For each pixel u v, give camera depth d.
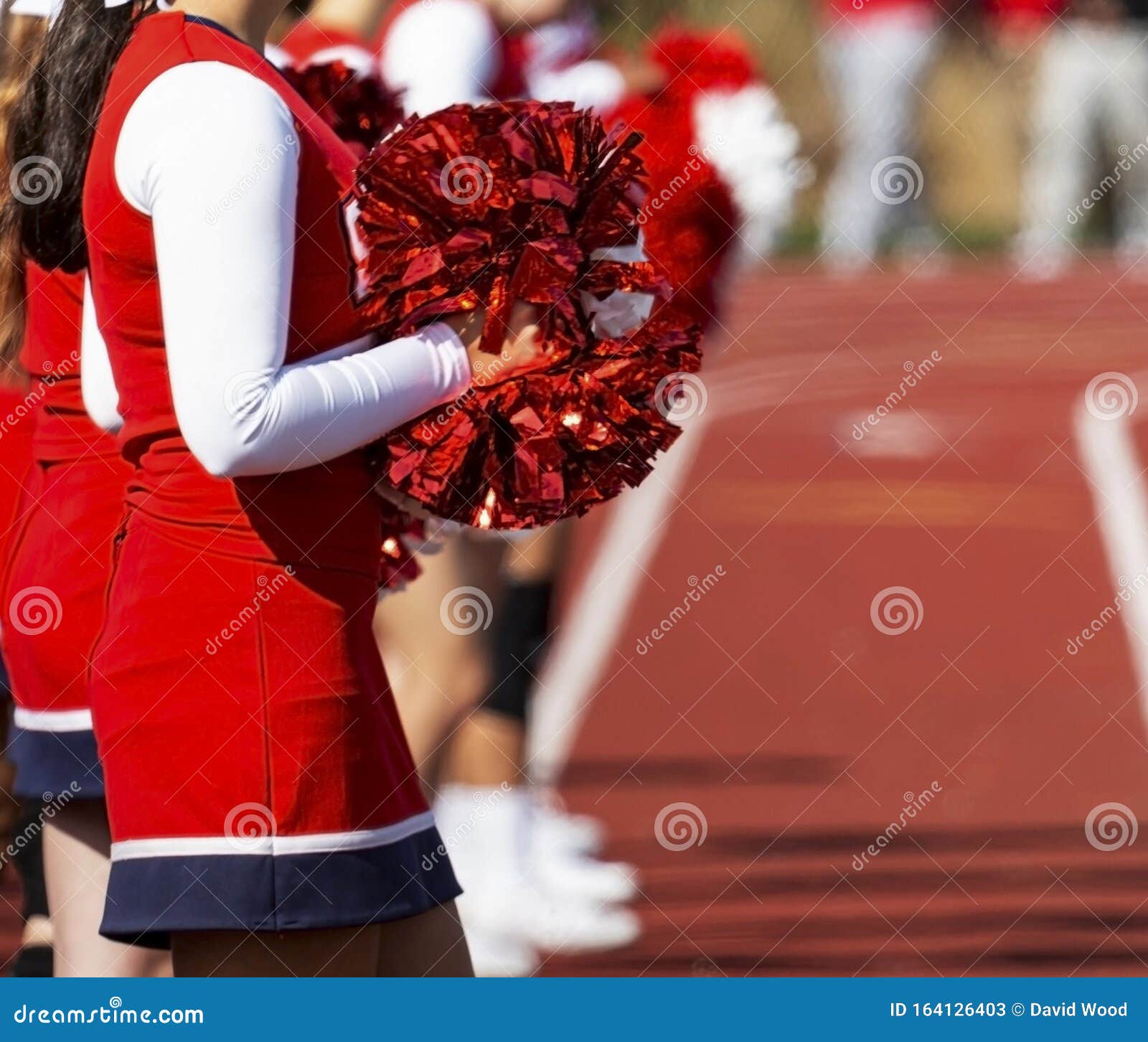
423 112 14.01
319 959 9.19
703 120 16.47
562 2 15.21
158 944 9.52
